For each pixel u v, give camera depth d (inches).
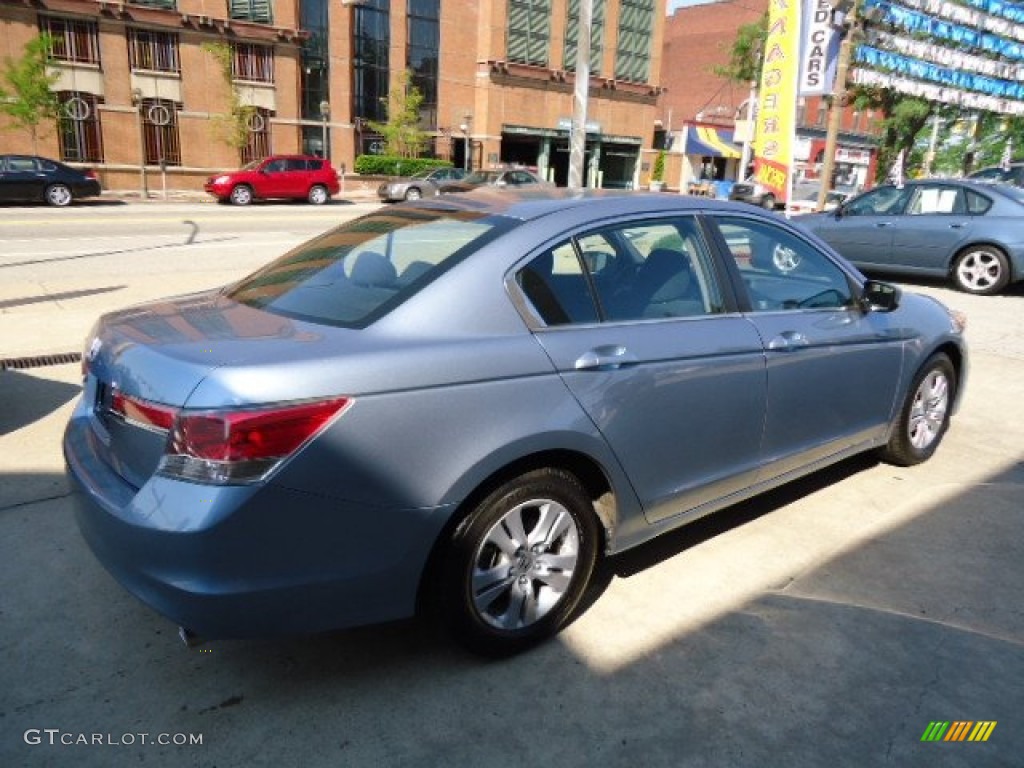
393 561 100.3
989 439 210.2
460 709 105.0
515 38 1609.3
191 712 103.5
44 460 178.7
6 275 411.8
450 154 1601.9
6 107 1021.2
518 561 112.8
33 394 223.8
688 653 117.3
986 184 426.3
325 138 1390.3
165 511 91.0
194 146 1248.8
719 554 146.9
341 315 109.7
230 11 1237.1
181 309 122.3
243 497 89.8
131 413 98.1
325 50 1362.0
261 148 1312.7
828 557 146.4
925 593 134.9
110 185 1192.2
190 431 90.7
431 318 106.2
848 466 190.1
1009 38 828.6
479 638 110.7
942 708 106.8
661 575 139.0
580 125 532.4
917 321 177.2
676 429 127.0
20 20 1082.7
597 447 115.6
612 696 108.0
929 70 753.0
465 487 102.8
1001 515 164.2
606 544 126.3
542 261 116.9
